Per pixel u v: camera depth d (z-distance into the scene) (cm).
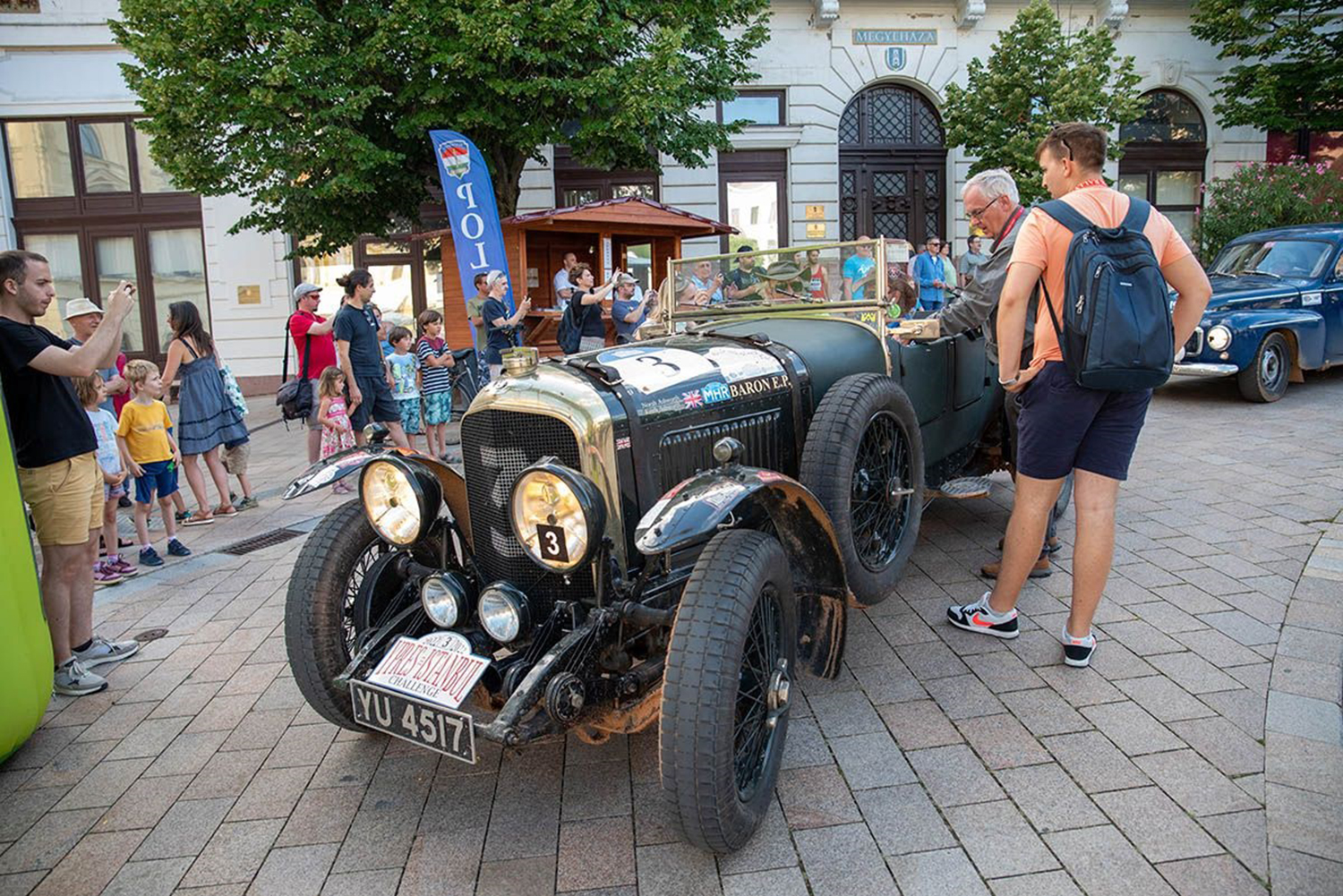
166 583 511
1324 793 253
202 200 1488
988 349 440
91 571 396
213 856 261
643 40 1138
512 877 243
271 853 261
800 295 425
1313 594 385
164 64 946
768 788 254
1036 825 249
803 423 349
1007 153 1284
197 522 648
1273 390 808
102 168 1514
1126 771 271
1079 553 330
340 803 285
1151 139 1641
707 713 222
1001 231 383
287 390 730
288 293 1520
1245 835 239
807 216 1556
